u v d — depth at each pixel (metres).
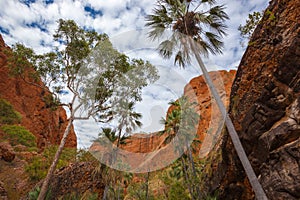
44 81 13.02
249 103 7.17
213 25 6.45
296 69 5.82
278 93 6.18
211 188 9.70
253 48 7.43
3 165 16.17
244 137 7.05
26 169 15.59
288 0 6.33
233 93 8.40
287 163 5.09
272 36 6.66
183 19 5.96
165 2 6.11
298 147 4.95
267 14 6.88
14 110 29.02
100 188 12.91
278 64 6.25
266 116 6.29
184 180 12.25
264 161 6.01
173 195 11.82
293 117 5.45
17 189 13.69
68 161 18.75
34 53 12.63
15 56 12.63
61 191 12.48
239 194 7.95
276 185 5.15
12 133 23.42
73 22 12.34
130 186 16.70
